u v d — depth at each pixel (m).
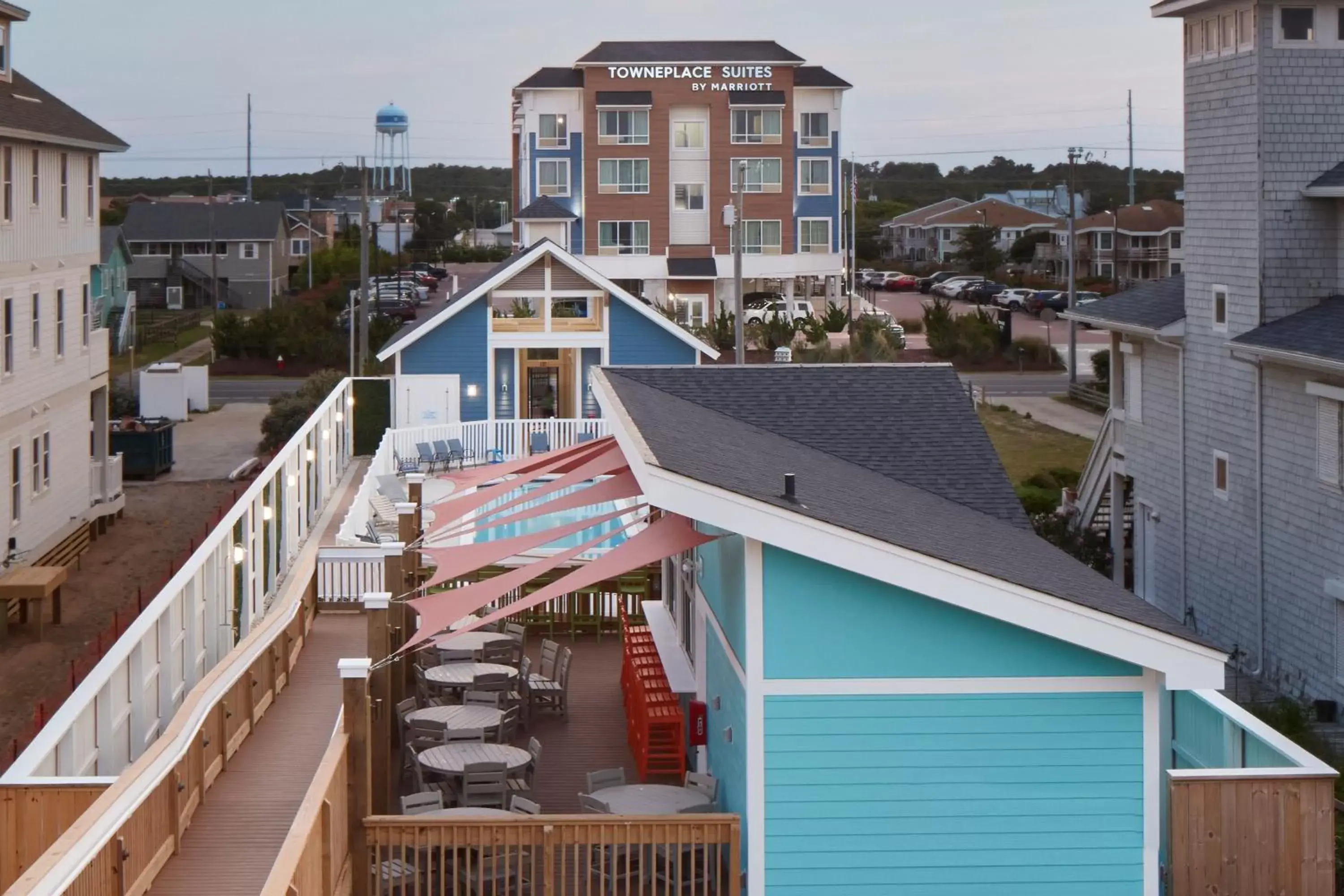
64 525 35.72
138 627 16.88
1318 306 27.80
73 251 36.91
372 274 115.56
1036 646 14.38
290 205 173.38
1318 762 14.77
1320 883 14.55
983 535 16.81
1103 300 37.16
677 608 20.70
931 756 14.38
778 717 14.29
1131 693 14.44
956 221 139.38
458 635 16.92
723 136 87.31
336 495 36.50
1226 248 29.17
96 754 15.98
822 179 89.06
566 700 20.98
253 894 12.55
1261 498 27.75
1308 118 27.88
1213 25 29.52
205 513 41.84
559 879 14.85
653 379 21.00
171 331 88.12
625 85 86.69
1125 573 35.41
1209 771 14.68
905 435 20.30
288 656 19.88
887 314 83.25
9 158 32.12
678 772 18.05
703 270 86.50
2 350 31.25
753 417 20.47
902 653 14.30
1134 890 14.45
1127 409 34.59
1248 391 28.38
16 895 9.80
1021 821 14.43
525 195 88.38
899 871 14.38
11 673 26.55
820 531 13.80
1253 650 28.30
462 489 21.09
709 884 14.39
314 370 75.75
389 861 13.65
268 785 15.34
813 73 89.00
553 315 46.62
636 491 17.20
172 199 165.25
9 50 35.81
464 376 44.19
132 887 12.13
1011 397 62.91
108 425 40.06
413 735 17.52
